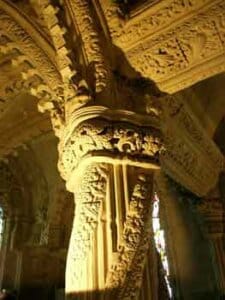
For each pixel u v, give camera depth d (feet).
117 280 8.18
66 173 9.93
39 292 28.27
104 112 9.57
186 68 10.74
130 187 9.18
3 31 12.21
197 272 23.43
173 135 17.30
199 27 10.26
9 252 29.17
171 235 24.93
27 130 20.48
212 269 22.88
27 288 28.17
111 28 11.23
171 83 11.14
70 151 9.68
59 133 10.78
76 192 9.47
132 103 10.49
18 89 15.60
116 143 9.33
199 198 22.85
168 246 24.89
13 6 12.09
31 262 29.01
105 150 9.19
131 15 11.02
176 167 18.67
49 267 28.96
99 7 11.12
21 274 28.40
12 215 30.37
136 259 8.60
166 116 16.33
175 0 10.44
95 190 8.96
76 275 8.36
